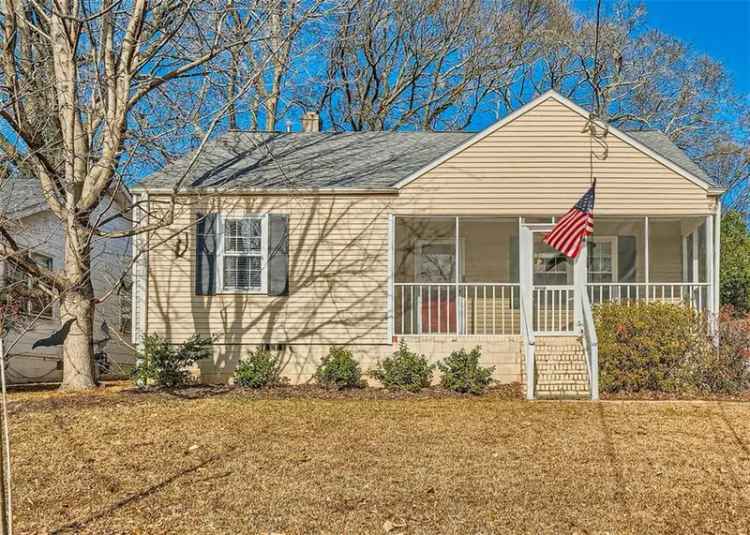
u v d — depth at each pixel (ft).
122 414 33.04
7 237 33.50
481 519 19.21
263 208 45.55
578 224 40.70
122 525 18.69
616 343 40.22
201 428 30.07
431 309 48.62
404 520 19.11
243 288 45.11
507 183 45.29
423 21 90.12
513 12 91.71
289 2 40.11
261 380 41.78
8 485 15.83
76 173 38.06
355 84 91.15
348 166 49.60
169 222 35.68
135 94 38.09
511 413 33.42
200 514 19.52
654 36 95.86
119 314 65.21
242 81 45.96
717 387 39.55
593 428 30.17
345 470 23.75
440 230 50.88
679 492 21.71
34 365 54.34
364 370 44.65
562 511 19.90
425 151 52.54
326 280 45.34
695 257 46.55
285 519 19.16
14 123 33.24
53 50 39.60
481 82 93.56
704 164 98.53
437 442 27.63
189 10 36.78
